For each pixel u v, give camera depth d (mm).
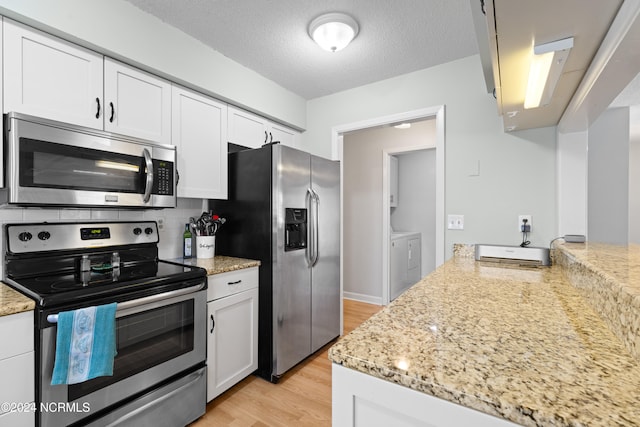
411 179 4629
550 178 1983
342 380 688
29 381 1155
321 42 1948
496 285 1334
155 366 1515
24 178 1365
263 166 2184
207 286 1784
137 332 1453
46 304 1171
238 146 2484
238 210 2322
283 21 1867
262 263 2176
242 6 1735
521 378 572
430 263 4469
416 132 3672
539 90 1299
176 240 2309
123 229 1913
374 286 3914
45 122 1422
